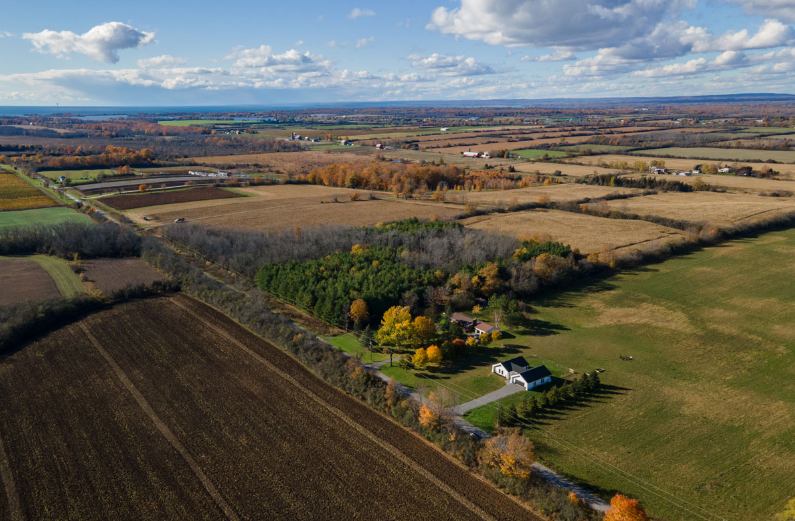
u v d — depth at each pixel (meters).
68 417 63.47
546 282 107.69
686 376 73.44
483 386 71.62
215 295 100.88
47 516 48.19
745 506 48.88
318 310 93.25
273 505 49.59
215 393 69.38
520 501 50.22
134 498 50.41
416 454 57.22
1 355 79.56
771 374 73.50
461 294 98.25
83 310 96.75
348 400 68.44
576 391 68.62
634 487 51.62
